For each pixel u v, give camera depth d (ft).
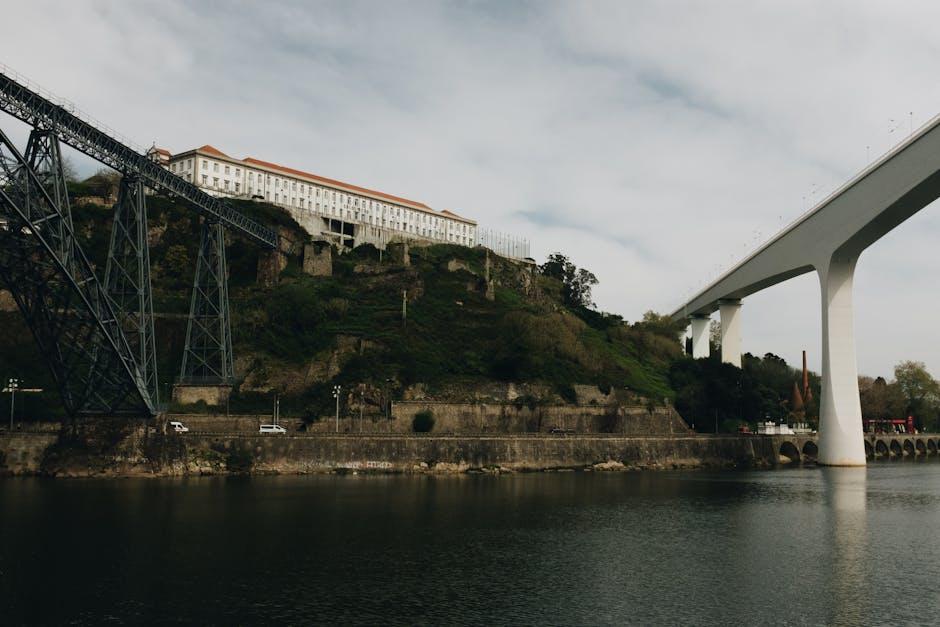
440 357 427.33
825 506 247.70
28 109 225.76
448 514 216.13
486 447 353.92
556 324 492.54
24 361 346.13
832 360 400.06
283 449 312.71
